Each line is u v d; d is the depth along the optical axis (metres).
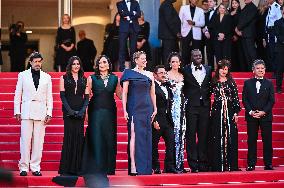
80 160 35.16
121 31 52.06
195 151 37.59
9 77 51.88
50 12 71.38
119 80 36.44
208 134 38.12
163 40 53.59
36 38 70.94
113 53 58.53
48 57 71.00
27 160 35.69
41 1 71.31
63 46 56.69
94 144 34.94
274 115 47.88
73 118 35.22
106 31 64.38
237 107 38.19
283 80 51.81
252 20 52.69
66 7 69.56
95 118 35.12
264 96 38.47
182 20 54.53
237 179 35.28
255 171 36.97
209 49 54.50
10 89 49.97
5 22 70.56
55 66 57.25
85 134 35.44
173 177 34.12
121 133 44.56
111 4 71.75
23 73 36.47
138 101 35.59
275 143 44.59
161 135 37.06
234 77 52.34
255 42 53.94
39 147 35.94
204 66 38.19
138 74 35.78
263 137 38.69
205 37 54.75
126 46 54.06
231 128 37.97
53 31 71.19
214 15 53.38
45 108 36.38
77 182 33.69
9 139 43.72
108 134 35.22
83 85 35.47
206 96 37.78
